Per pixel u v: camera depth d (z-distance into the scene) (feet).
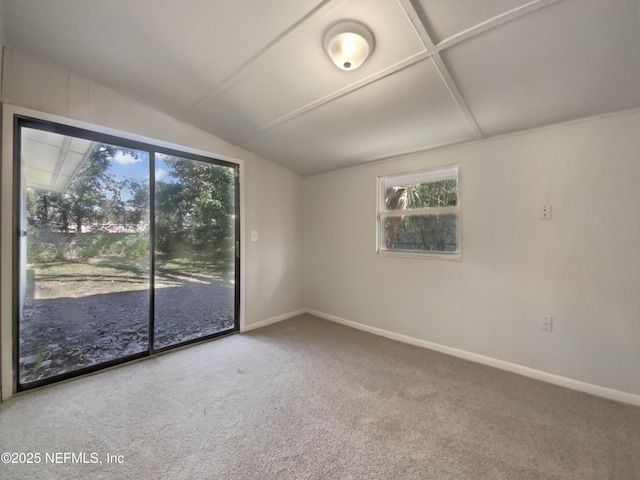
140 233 8.66
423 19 4.62
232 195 10.91
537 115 6.91
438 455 4.88
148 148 8.77
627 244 6.46
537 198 7.54
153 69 6.93
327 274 12.72
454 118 7.34
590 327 6.88
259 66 6.38
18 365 6.77
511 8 4.23
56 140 7.27
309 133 9.27
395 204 10.57
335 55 5.33
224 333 10.62
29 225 6.93
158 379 7.44
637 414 6.02
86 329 7.74
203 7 5.01
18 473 4.51
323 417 5.90
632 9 4.05
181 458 4.82
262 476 4.45
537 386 7.14
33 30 5.89
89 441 5.22
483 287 8.41
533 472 4.54
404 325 10.14
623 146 6.48
